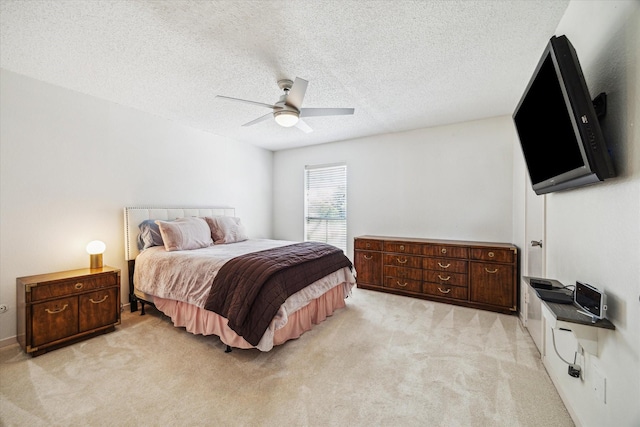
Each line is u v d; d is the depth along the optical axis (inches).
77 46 79.4
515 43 78.0
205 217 146.7
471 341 94.0
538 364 79.9
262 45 78.9
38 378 73.4
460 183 146.2
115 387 69.7
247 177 190.2
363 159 175.8
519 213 119.1
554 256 73.3
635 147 39.6
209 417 59.7
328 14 66.3
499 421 58.8
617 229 44.0
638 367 38.3
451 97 114.3
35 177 99.0
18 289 90.7
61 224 105.1
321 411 61.6
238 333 78.5
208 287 92.0
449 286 131.9
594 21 52.1
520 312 114.4
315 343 93.2
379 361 81.8
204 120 143.0
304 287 96.7
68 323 90.8
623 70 42.6
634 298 39.5
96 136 115.0
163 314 119.3
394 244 146.4
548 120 56.7
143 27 71.3
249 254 101.9
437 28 71.7
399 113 132.3
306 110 97.7
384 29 71.9
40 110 100.0
